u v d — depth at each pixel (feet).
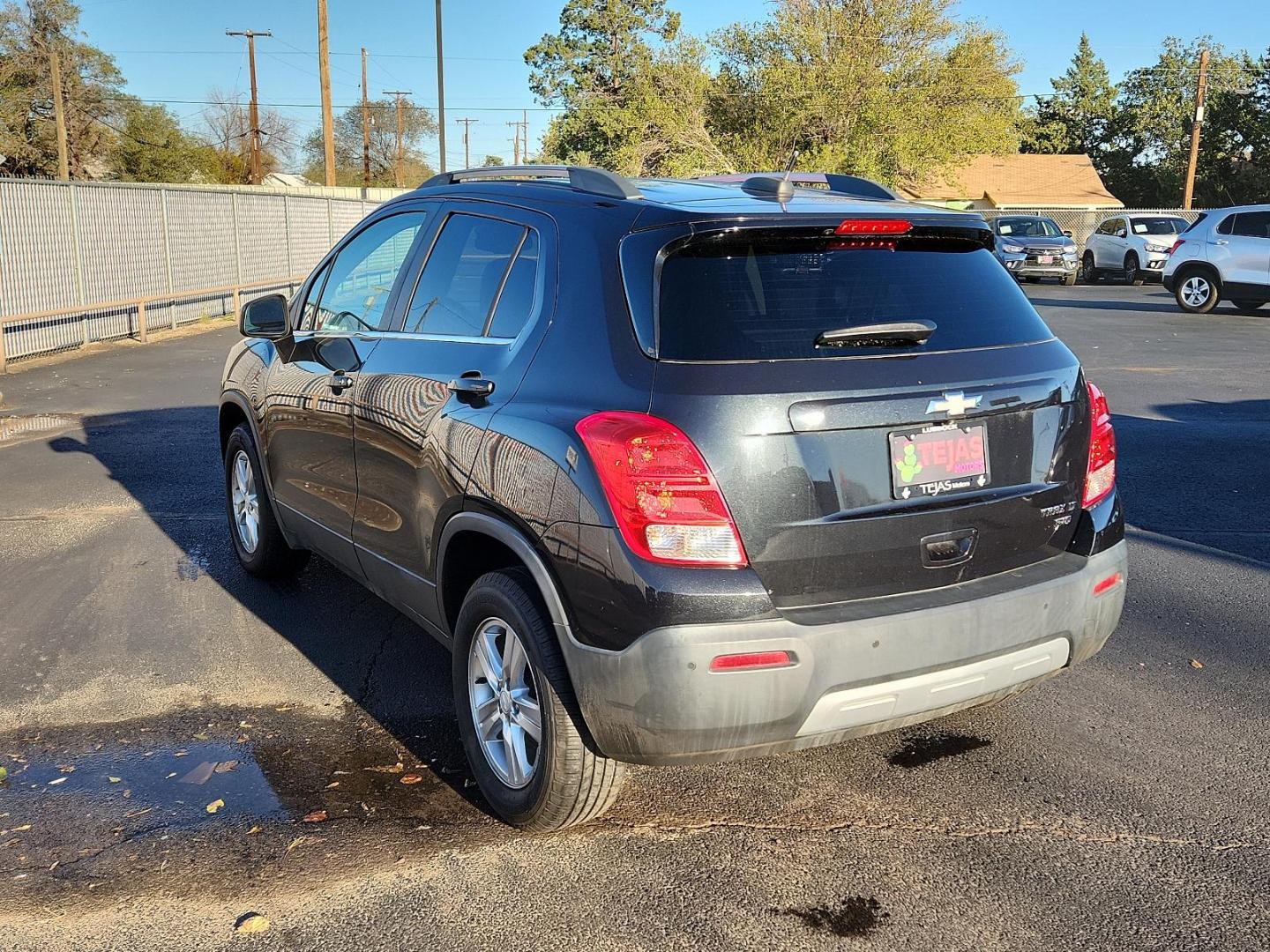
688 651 8.87
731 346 9.36
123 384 41.57
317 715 13.56
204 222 65.62
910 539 9.72
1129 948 9.04
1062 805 11.30
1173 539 20.89
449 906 9.68
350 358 13.74
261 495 17.61
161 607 17.28
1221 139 195.52
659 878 10.08
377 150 316.19
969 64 136.77
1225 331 57.93
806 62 136.77
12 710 13.73
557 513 9.58
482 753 11.17
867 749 12.59
